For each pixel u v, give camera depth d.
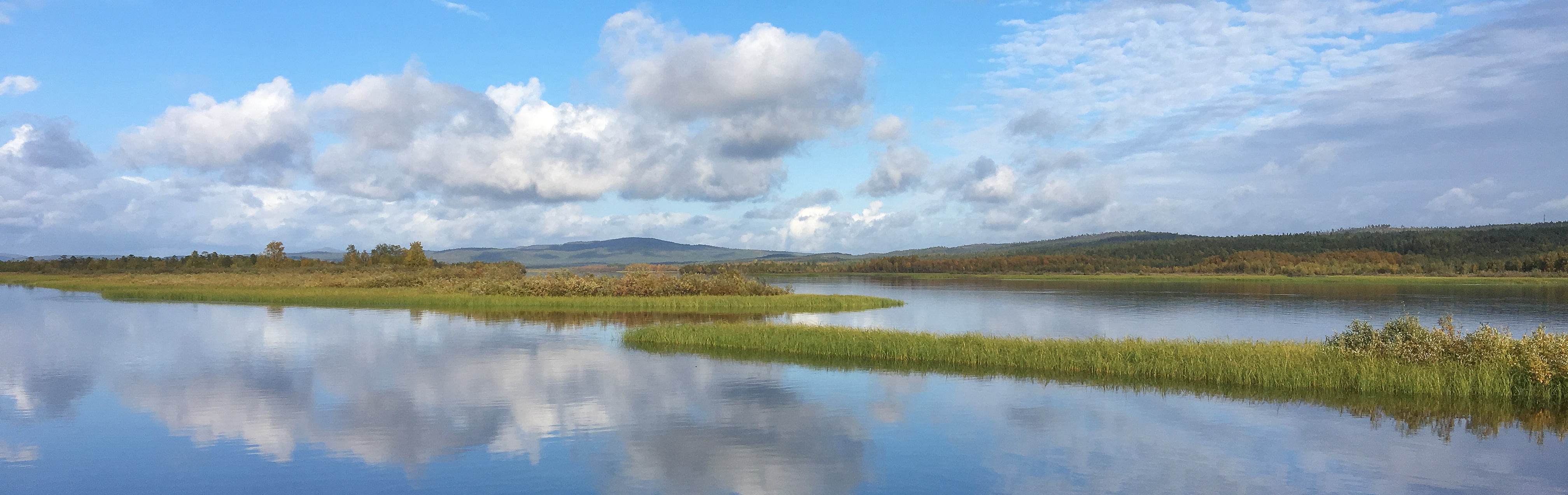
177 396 22.58
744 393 23.25
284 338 36.91
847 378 25.92
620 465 15.98
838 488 14.68
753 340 33.09
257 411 20.66
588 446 17.33
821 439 18.00
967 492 14.48
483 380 25.41
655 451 17.00
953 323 51.03
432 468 15.80
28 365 28.30
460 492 14.40
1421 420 19.91
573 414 20.39
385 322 45.66
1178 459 16.56
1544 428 19.17
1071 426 19.27
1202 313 60.69
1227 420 19.91
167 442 17.59
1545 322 52.16
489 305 58.34
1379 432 18.75
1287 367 24.47
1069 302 77.69
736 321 48.78
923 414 20.55
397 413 20.42
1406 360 24.58
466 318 48.44
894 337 32.22
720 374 26.75
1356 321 28.45
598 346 34.16
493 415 20.23
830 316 54.78
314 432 18.45
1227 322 52.72
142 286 88.31
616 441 17.75
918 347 30.12
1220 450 17.22
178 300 64.75
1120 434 18.55
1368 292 98.31
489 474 15.38
